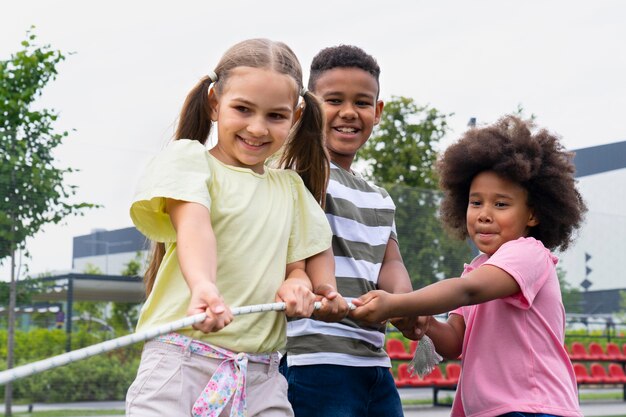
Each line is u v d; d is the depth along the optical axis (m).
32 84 10.36
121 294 10.27
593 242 16.69
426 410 13.41
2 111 9.81
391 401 3.46
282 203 2.66
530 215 3.30
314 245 2.74
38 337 9.74
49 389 9.90
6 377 1.71
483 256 3.32
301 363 3.26
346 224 3.41
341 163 3.62
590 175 19.02
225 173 2.55
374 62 3.66
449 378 14.27
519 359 3.05
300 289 2.49
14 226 9.34
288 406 2.59
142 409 2.40
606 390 18.98
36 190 9.45
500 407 3.03
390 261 3.57
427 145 22.20
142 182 2.45
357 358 3.31
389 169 21.97
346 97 3.56
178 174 2.42
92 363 10.19
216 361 2.42
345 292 3.35
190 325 2.13
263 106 2.51
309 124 2.88
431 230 13.38
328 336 3.27
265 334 2.50
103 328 10.20
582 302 16.47
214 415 2.37
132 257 10.35
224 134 2.55
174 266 2.49
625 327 16.97
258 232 2.53
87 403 10.14
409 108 22.36
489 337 3.11
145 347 2.50
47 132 9.56
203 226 2.36
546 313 3.11
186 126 2.73
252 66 2.52
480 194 3.25
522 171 3.15
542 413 2.97
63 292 9.87
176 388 2.38
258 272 2.51
